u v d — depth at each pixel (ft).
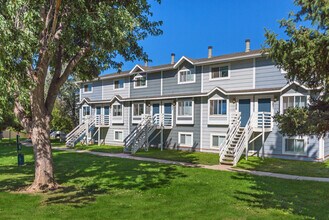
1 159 61.26
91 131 102.06
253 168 48.70
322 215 22.88
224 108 68.85
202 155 66.08
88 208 24.40
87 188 32.30
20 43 22.45
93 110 107.14
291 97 57.21
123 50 37.81
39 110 31.30
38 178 31.63
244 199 27.68
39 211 23.36
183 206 25.21
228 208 24.62
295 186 34.04
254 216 22.49
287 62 19.84
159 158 61.00
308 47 18.25
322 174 43.01
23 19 22.99
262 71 62.69
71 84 108.47
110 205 25.41
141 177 38.78
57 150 79.51
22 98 24.66
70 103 118.11
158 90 85.30
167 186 33.22
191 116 75.87
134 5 30.78
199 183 34.96
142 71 88.84
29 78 25.89
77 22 27.45
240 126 65.51
